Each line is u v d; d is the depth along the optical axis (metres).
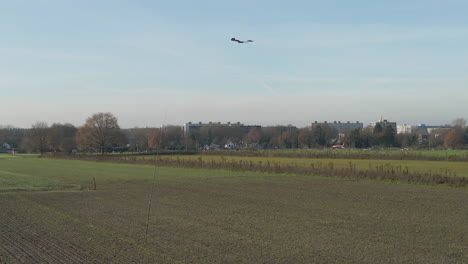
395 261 14.20
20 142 176.25
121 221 21.56
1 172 64.81
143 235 18.08
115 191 36.62
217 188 38.38
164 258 14.38
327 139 184.00
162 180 47.56
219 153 103.38
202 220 21.91
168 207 26.67
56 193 35.16
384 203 28.34
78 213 24.30
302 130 180.00
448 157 74.31
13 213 24.30
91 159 103.50
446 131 173.12
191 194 33.81
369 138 159.12
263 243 16.67
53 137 145.88
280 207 26.62
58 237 17.62
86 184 44.00
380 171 46.44
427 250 15.68
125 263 13.77
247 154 97.44
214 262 13.95
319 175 50.69
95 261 14.01
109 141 124.00
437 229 19.64
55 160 108.00
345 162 71.62
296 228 19.77
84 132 124.62
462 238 17.75
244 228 19.75
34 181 47.81
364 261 14.18
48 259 14.26
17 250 15.47
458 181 39.28
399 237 17.89
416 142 162.62
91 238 17.42
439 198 30.83
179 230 19.22
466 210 25.41
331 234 18.44
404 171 46.38
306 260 14.25
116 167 75.25
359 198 30.94
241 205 27.55
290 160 78.69
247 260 14.22
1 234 18.25
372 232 18.92
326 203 28.39
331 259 14.40
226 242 16.81
